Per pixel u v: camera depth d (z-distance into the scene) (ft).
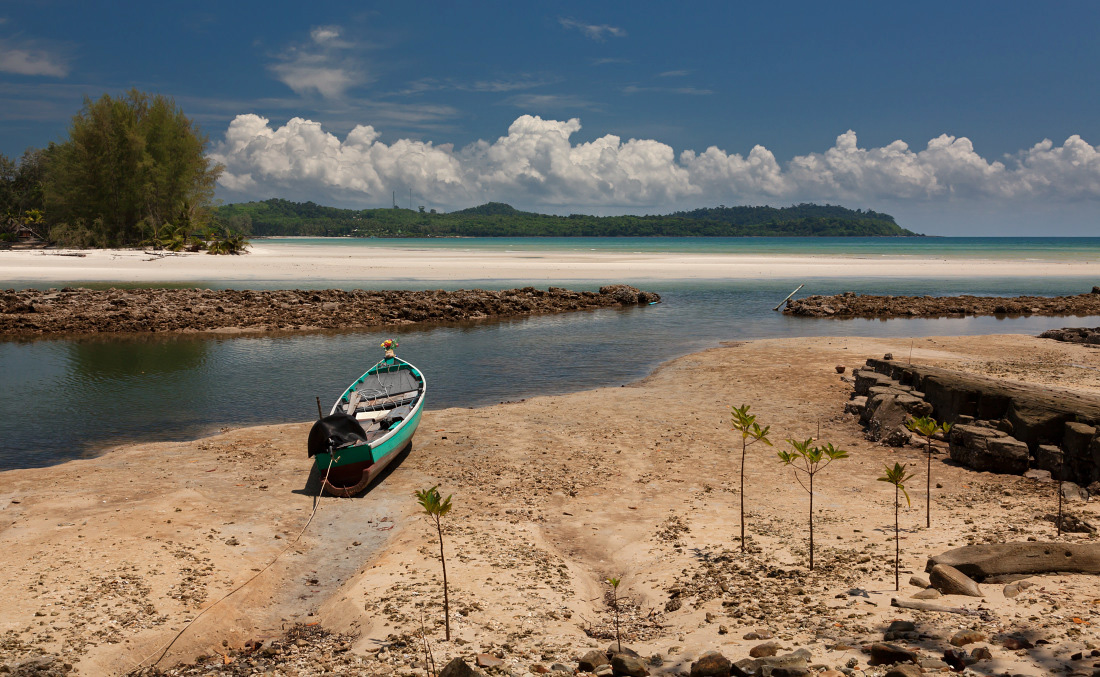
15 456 53.21
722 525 36.32
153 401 70.28
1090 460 40.57
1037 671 16.14
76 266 232.94
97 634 24.59
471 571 30.14
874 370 68.28
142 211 329.52
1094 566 24.09
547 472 47.24
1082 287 207.31
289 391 74.79
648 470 47.44
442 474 47.26
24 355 94.12
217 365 88.38
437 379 81.82
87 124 317.42
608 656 21.29
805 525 35.45
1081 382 68.59
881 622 21.57
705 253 407.03
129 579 28.96
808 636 21.01
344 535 37.47
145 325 116.26
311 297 144.25
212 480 45.80
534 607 26.45
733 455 50.62
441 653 22.25
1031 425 44.68
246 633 26.45
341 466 43.60
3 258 252.62
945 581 23.91
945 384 52.60
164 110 336.70
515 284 199.52
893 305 150.82
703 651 20.75
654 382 78.79
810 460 28.84
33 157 445.37
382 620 25.23
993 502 37.91
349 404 57.62
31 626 24.82
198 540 34.22
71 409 66.95
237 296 142.92
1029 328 127.03
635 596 28.58
